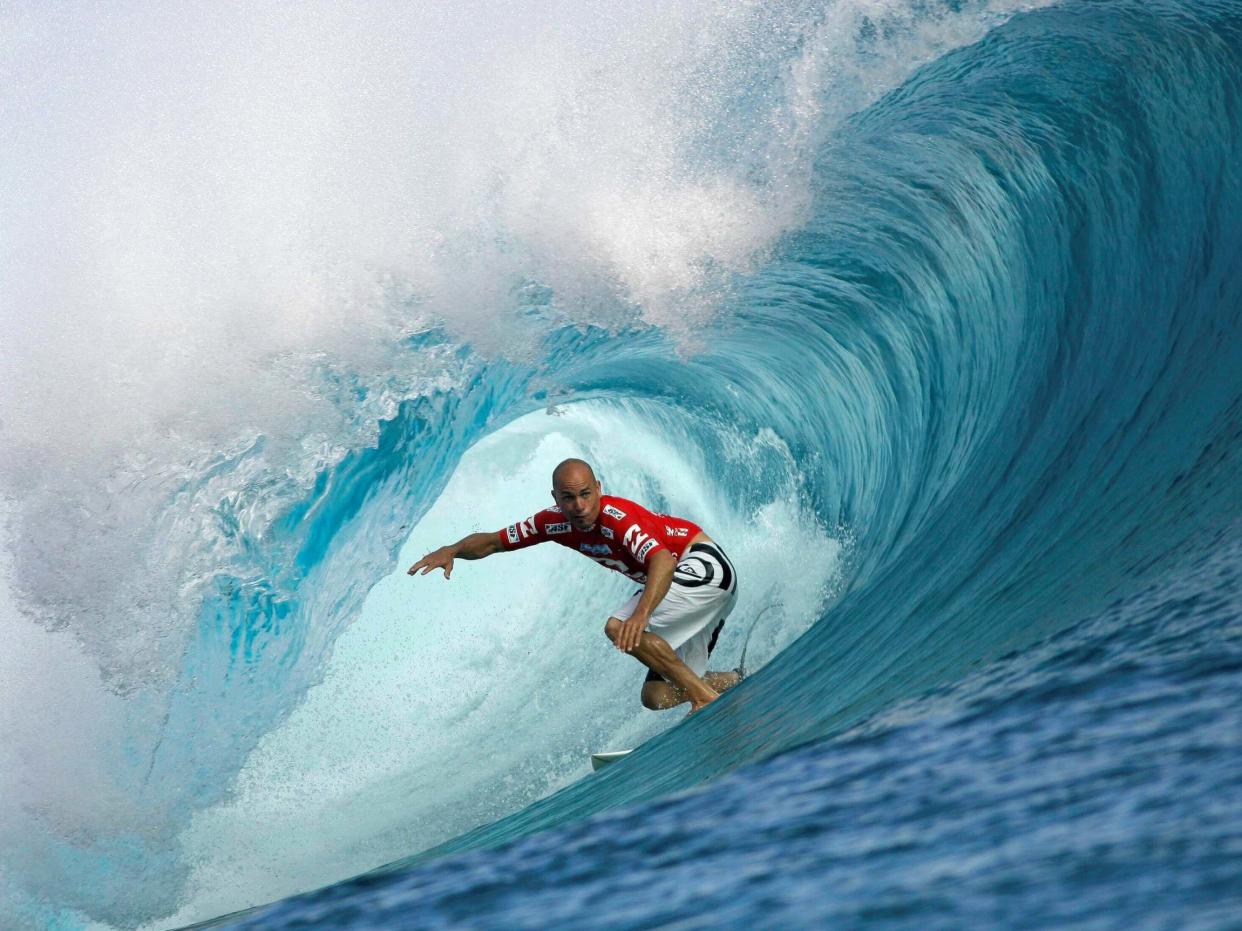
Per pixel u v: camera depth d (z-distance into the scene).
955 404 5.77
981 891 0.78
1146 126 4.92
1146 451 3.31
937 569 4.17
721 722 3.82
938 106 5.82
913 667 2.67
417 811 5.88
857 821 1.07
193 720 6.09
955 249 5.89
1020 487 4.20
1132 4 4.93
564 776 5.77
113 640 5.99
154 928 5.52
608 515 5.08
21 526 5.96
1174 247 4.45
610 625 5.08
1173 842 0.78
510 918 1.02
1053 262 5.26
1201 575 1.83
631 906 0.97
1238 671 1.23
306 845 5.80
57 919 5.55
